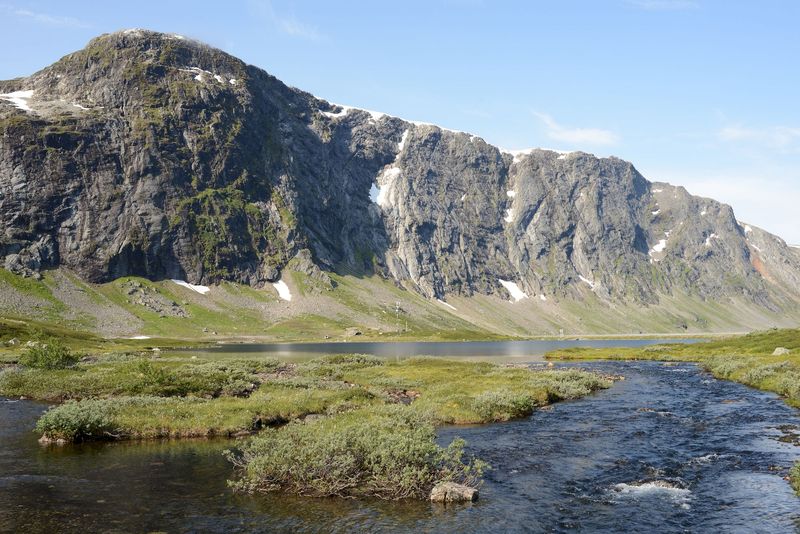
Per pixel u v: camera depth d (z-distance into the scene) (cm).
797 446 3344
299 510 2203
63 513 2139
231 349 15900
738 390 6072
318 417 3966
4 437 3522
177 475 2677
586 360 11875
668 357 11944
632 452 3253
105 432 3491
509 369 7831
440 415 4244
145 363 5234
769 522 2111
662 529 2047
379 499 2352
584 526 2072
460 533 1983
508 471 2842
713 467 2903
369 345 19412
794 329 13688
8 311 19888
